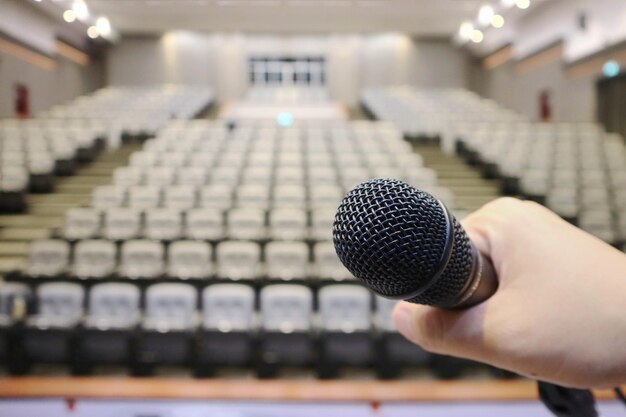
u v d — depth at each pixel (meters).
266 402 1.91
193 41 12.54
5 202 4.88
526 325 0.32
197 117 10.36
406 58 12.76
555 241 0.34
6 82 7.60
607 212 4.54
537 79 9.34
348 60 12.91
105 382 2.00
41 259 3.71
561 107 8.36
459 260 0.33
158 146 6.37
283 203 4.66
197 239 3.88
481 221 0.39
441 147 7.38
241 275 3.38
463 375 2.73
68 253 3.83
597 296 0.31
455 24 10.60
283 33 12.20
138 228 4.21
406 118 8.75
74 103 10.02
